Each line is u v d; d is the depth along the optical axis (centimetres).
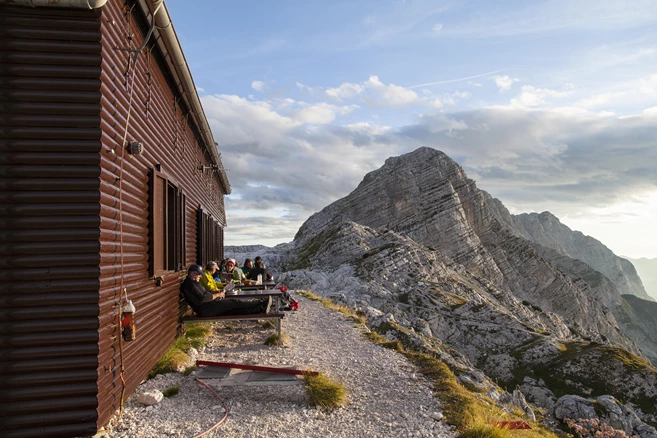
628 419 1312
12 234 464
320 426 564
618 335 8794
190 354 884
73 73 484
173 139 939
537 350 3027
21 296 466
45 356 470
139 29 658
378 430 556
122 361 557
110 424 545
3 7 470
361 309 2028
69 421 474
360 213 8469
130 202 614
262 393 665
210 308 988
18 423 462
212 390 662
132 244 621
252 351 962
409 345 1486
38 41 476
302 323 1362
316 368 827
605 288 15075
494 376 2873
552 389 2622
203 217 1450
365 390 710
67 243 478
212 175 1822
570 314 8419
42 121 475
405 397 680
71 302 476
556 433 761
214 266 1134
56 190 478
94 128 488
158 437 518
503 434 550
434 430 560
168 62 796
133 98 628
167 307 866
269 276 1742
